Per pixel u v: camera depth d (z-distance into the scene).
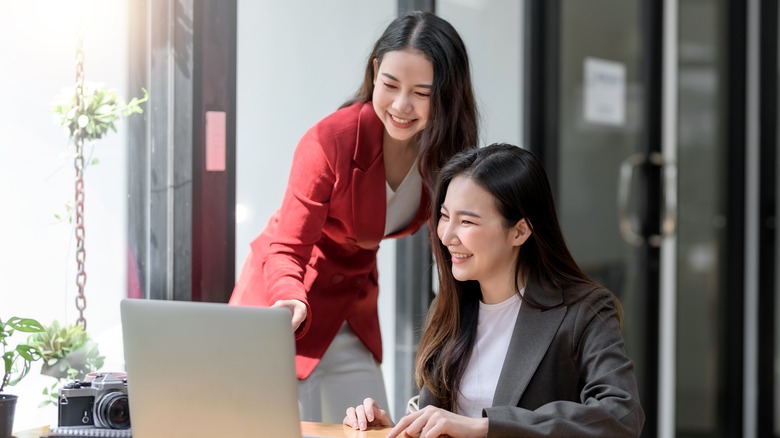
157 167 3.30
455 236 2.53
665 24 5.52
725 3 6.01
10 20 3.04
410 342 4.09
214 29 3.32
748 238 6.20
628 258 5.39
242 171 3.54
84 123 3.14
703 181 5.89
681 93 5.68
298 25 3.70
